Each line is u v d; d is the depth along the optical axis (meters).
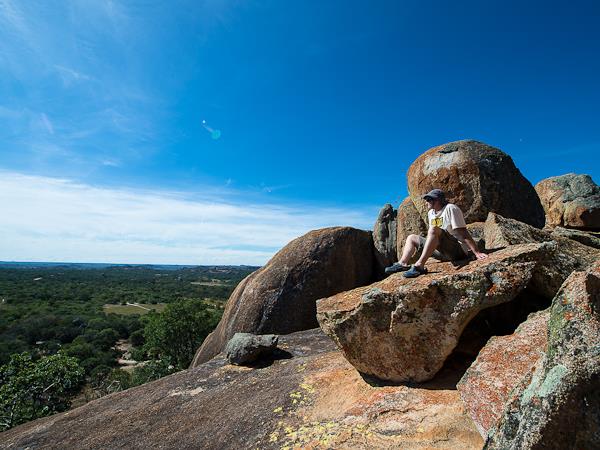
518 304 5.16
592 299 2.64
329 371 6.12
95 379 30.91
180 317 23.95
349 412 4.55
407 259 5.74
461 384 3.88
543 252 4.77
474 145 10.86
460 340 5.26
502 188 10.16
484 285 4.49
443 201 5.46
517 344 3.93
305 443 4.16
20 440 6.32
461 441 3.52
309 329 10.78
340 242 12.52
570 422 2.39
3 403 15.20
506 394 3.44
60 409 17.16
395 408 4.34
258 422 5.02
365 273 13.01
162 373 23.08
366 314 4.99
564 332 2.67
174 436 5.29
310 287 11.62
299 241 12.70
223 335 11.79
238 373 7.33
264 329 11.07
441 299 4.65
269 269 12.12
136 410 6.49
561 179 16.41
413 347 4.78
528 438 2.49
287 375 6.53
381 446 3.72
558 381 2.48
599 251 6.71
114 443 5.47
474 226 9.29
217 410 5.80
